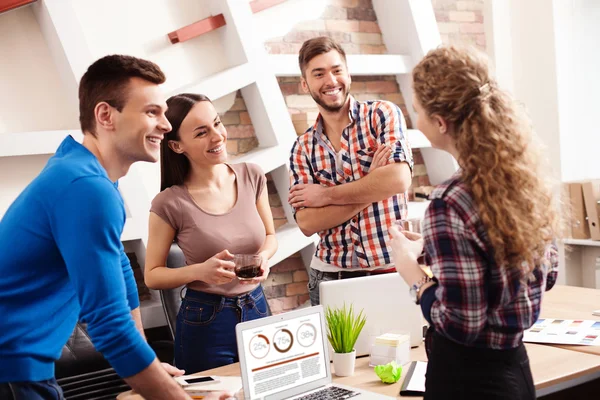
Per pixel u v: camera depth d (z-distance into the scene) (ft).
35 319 5.26
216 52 12.60
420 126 4.98
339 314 7.10
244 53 12.22
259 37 12.38
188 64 12.28
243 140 12.93
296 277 13.48
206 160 8.16
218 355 7.94
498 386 4.75
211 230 8.19
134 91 5.41
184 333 8.03
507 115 4.60
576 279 14.55
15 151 10.02
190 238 8.19
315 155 9.43
